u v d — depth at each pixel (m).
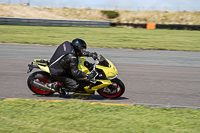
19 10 60.62
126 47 22.53
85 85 8.23
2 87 9.73
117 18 68.88
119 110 7.00
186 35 34.59
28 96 8.77
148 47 22.88
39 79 8.76
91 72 7.90
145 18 67.75
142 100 8.61
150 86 10.45
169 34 35.47
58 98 8.62
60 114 6.40
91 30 37.75
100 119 6.11
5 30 32.84
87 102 8.12
